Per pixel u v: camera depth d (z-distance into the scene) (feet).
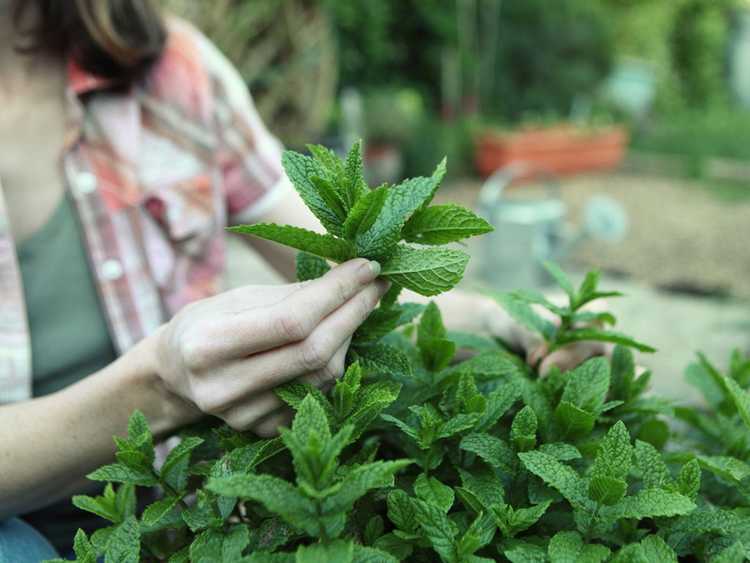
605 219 6.46
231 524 1.10
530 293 1.27
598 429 1.19
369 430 1.14
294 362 1.00
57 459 1.28
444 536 0.92
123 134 1.95
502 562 1.03
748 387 1.39
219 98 2.11
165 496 1.09
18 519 1.50
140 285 1.94
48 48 1.92
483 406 1.06
